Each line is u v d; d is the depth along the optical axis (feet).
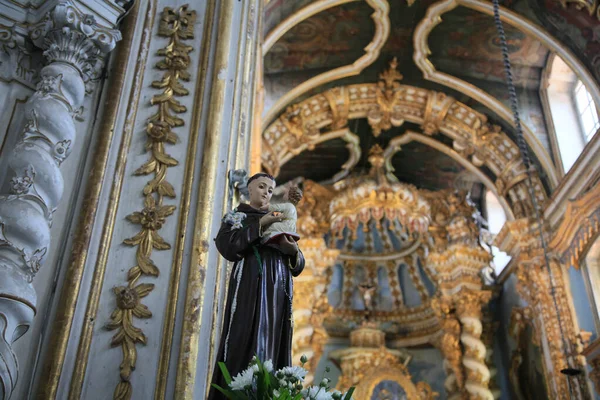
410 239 52.85
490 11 35.45
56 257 12.72
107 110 14.56
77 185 13.60
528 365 42.88
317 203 44.73
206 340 12.26
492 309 47.98
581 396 33.40
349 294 54.13
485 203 49.75
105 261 12.98
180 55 15.89
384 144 45.39
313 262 42.91
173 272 12.95
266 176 11.47
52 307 12.19
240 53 16.40
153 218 13.55
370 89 41.16
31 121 12.44
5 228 10.98
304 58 39.09
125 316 12.42
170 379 11.75
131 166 14.28
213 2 16.96
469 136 41.57
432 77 40.32
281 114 40.24
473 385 42.96
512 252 39.68
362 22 36.91
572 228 34.86
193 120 15.05
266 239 10.34
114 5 14.90
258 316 9.75
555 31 34.83
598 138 32.30
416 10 36.19
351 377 47.11
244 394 8.59
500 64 39.34
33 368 11.53
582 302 34.65
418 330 51.72
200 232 13.25
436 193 47.01
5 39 13.96
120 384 11.73
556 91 39.99
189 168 14.26
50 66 13.39
